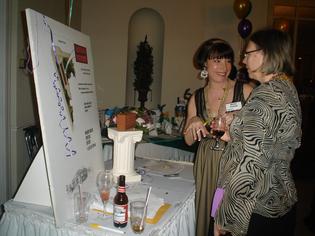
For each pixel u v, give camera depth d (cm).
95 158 150
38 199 128
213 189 169
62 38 127
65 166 118
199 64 201
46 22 115
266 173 112
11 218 125
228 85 190
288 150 118
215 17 473
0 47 264
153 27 470
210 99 193
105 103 478
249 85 189
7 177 277
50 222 117
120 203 109
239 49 475
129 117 162
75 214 119
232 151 129
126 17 466
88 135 145
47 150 107
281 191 118
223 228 120
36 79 104
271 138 110
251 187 111
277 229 120
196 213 171
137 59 439
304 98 560
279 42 120
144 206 116
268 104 112
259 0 479
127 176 158
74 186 124
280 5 491
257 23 482
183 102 438
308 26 530
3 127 271
